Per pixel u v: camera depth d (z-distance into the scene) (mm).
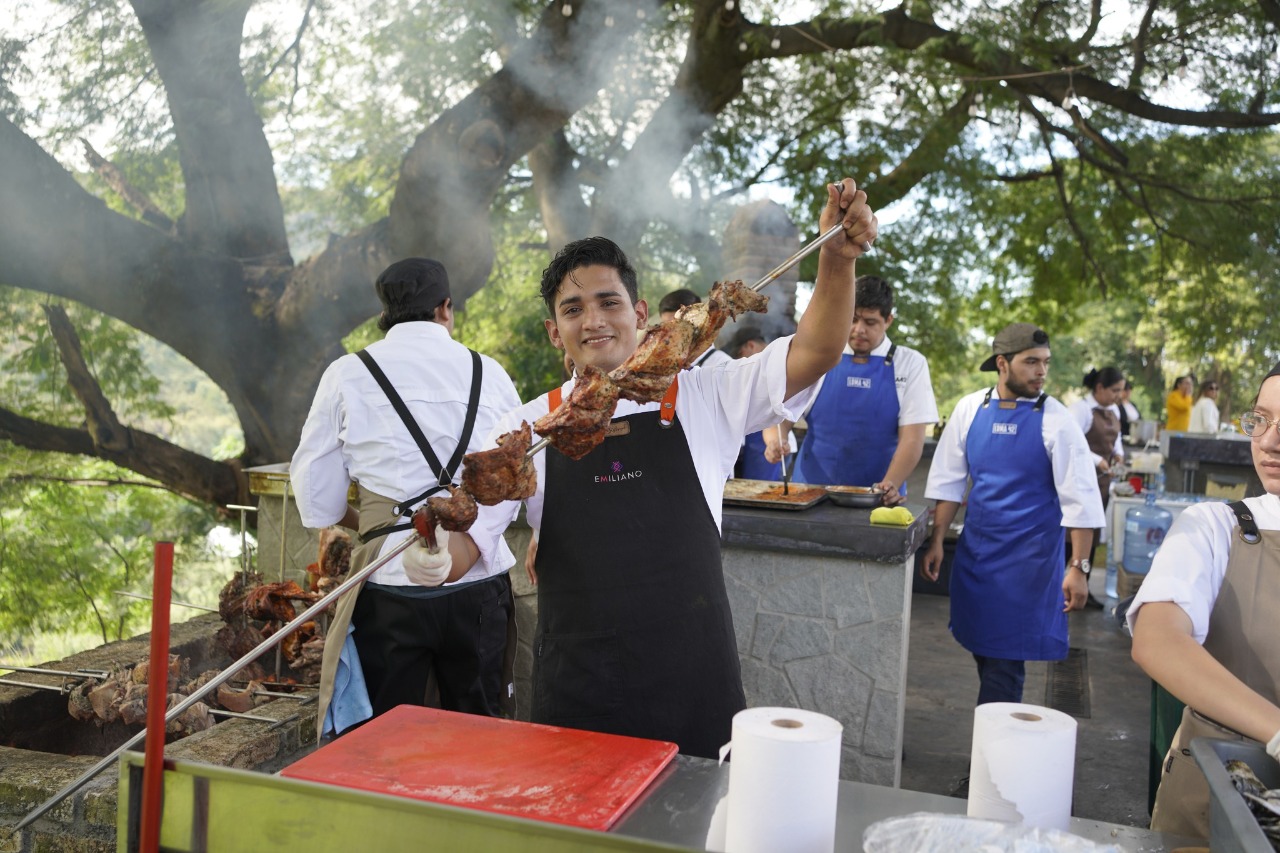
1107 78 11406
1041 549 4016
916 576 7555
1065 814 1326
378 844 1218
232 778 1266
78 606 11242
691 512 2338
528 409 2510
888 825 1214
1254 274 13375
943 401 19250
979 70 10914
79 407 10992
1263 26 11242
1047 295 15344
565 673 2320
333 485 3035
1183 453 8289
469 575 3020
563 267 2422
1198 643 1798
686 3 10617
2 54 8492
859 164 12125
